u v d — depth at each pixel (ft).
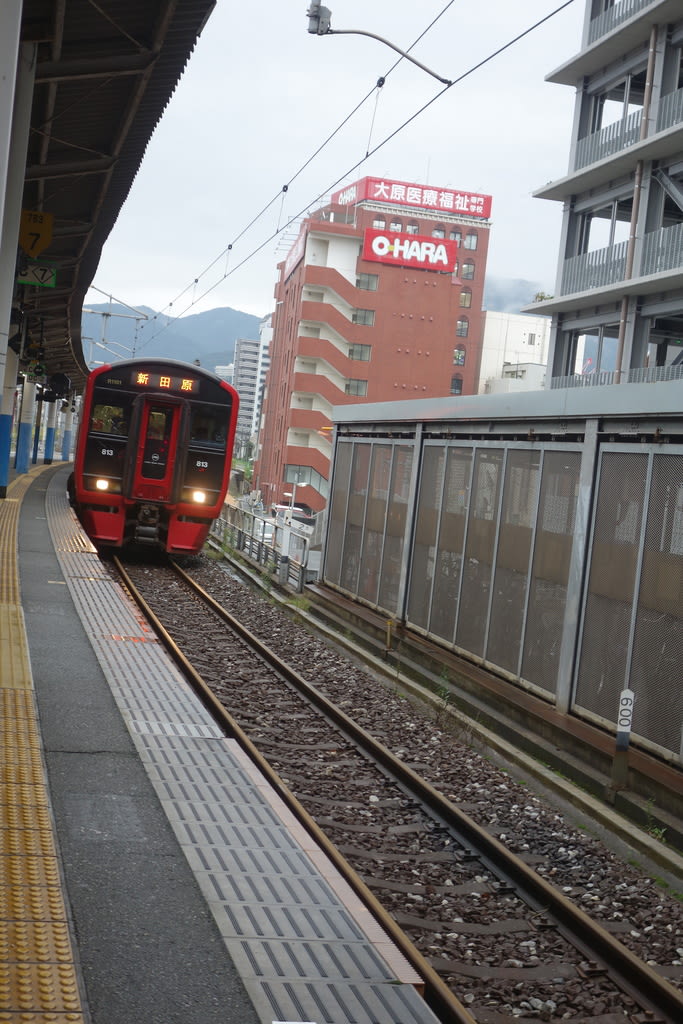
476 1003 16.94
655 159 91.30
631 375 92.63
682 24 88.69
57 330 113.29
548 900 21.18
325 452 212.23
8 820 18.15
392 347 215.51
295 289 224.12
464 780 30.09
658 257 89.45
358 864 22.35
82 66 41.88
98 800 20.03
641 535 31.71
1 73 25.53
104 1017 12.33
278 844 18.93
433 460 48.91
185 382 65.67
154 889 16.21
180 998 13.05
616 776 28.99
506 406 40.86
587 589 34.68
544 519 37.88
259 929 15.26
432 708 39.32
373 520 56.90
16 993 12.36
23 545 58.29
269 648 47.26
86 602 43.32
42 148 52.26
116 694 28.73
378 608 54.60
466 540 44.39
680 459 30.30
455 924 20.01
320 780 28.32
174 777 22.11
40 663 31.40
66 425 211.61
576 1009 17.08
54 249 75.15
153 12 38.55
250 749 27.66
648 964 18.38
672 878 24.08
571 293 102.22
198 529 67.72
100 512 66.08
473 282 236.02
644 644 31.27
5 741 22.98
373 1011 13.38
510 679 39.40
